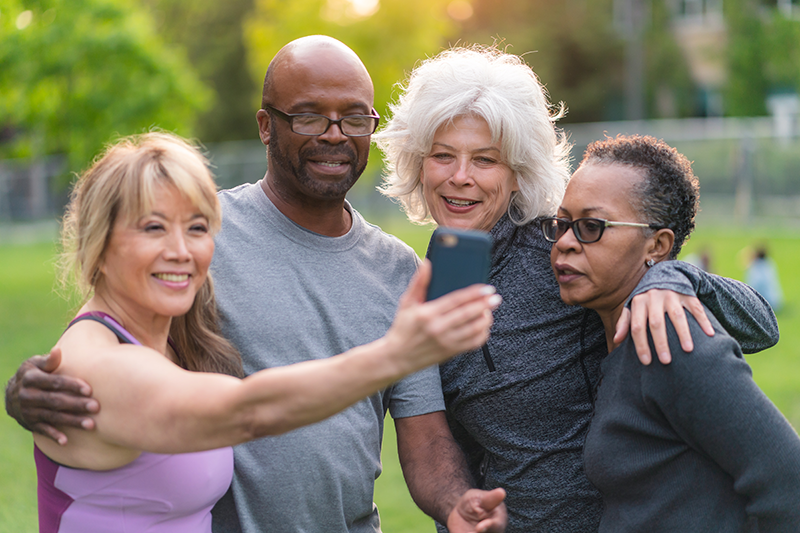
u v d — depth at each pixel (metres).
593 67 29.88
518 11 30.48
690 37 28.75
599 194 1.98
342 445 2.14
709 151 19.91
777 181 19.12
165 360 1.58
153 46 13.62
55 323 10.26
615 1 29.94
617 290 2.03
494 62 2.42
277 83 2.21
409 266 2.41
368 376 1.31
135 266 1.68
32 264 17.78
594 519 2.30
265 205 2.28
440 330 1.28
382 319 2.27
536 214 2.42
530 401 2.30
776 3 25.67
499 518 1.90
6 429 5.82
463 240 1.36
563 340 2.32
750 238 16.58
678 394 1.78
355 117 2.21
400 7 14.73
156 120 13.32
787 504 1.71
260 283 2.17
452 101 2.29
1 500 4.34
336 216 2.31
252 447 2.08
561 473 2.30
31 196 27.59
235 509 2.08
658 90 28.81
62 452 1.73
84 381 1.61
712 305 1.94
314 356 2.16
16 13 12.35
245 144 30.16
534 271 2.37
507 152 2.33
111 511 1.78
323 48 2.21
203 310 2.06
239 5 30.67
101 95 12.77
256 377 1.39
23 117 12.92
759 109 25.17
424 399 2.31
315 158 2.19
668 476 1.87
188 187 1.68
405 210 2.71
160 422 1.48
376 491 4.66
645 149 2.03
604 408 1.96
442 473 2.18
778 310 10.15
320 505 2.12
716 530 1.82
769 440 1.72
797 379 6.64
